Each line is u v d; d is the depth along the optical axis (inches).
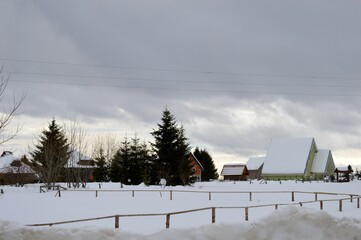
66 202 1118.4
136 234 429.7
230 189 1756.9
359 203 1146.7
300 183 2225.6
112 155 2716.5
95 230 416.2
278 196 1386.6
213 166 4018.2
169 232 443.8
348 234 511.8
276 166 3469.5
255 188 1840.6
